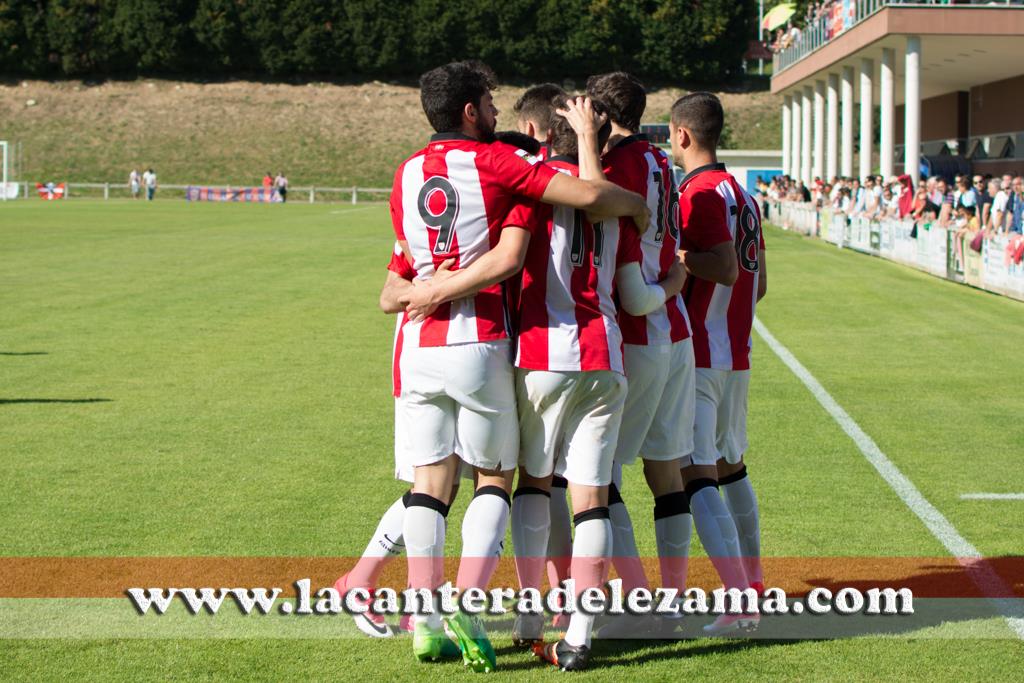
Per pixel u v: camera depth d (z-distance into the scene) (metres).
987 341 14.69
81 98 84.44
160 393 10.94
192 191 67.38
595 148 4.67
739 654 4.88
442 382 4.62
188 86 87.44
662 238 5.05
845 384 11.68
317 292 20.00
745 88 90.94
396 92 88.06
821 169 48.22
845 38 37.75
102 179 74.88
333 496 7.37
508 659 4.86
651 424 5.14
